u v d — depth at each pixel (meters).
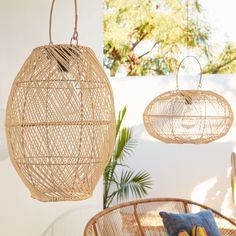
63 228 3.42
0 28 2.88
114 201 7.20
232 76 7.31
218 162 7.21
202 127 4.22
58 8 3.37
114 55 8.16
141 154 7.32
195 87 7.38
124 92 7.42
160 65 8.07
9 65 2.94
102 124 1.84
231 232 3.84
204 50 7.89
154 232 3.66
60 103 1.81
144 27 8.10
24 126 1.83
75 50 1.86
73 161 1.80
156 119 4.31
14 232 2.97
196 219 3.71
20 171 1.87
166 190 7.29
